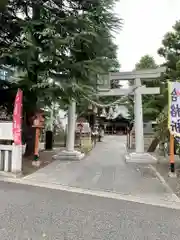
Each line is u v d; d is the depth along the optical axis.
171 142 6.91
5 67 10.43
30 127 9.60
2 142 7.88
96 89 9.88
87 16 8.14
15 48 7.62
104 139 25.19
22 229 3.11
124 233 3.09
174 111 6.75
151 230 3.21
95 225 3.31
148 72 9.66
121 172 7.36
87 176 6.72
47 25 7.62
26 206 4.02
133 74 9.81
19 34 8.35
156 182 6.12
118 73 9.95
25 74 10.16
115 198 4.76
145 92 9.73
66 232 3.06
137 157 9.23
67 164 8.68
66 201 4.41
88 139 13.98
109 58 9.39
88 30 7.93
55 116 16.20
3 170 6.61
